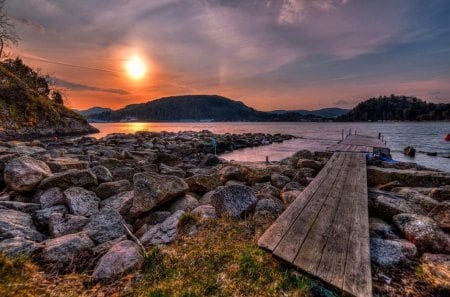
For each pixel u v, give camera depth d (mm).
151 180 6633
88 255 3977
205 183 9039
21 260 3436
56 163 9984
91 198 6980
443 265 3447
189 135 47781
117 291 3082
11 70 58875
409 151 27344
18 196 7520
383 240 4066
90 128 67250
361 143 22719
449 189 7074
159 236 4480
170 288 3004
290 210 4969
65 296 2943
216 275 3229
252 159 26062
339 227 4207
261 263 3438
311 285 2988
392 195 7227
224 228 4738
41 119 45688
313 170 11750
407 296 2959
